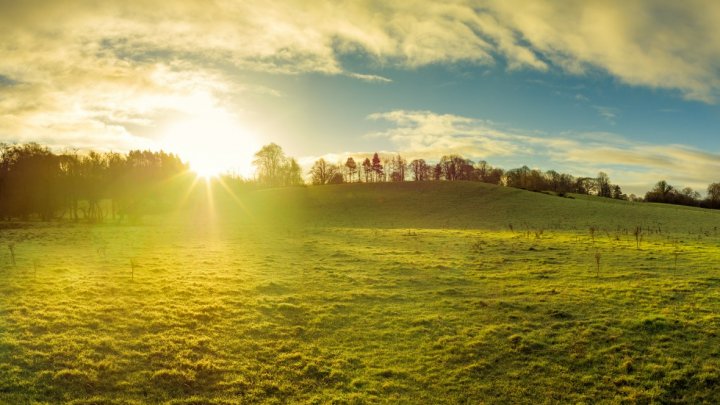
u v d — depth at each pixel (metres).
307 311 19.31
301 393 13.05
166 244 39.72
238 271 26.62
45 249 34.44
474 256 32.41
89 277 23.56
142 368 13.83
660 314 18.08
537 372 14.23
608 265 27.81
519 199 86.69
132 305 18.92
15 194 77.44
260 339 16.34
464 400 12.83
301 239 44.81
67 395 12.16
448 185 106.75
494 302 20.45
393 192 103.94
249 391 13.01
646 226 56.03
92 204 79.94
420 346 16.03
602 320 17.78
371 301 20.92
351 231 54.50
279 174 143.75
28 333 15.41
